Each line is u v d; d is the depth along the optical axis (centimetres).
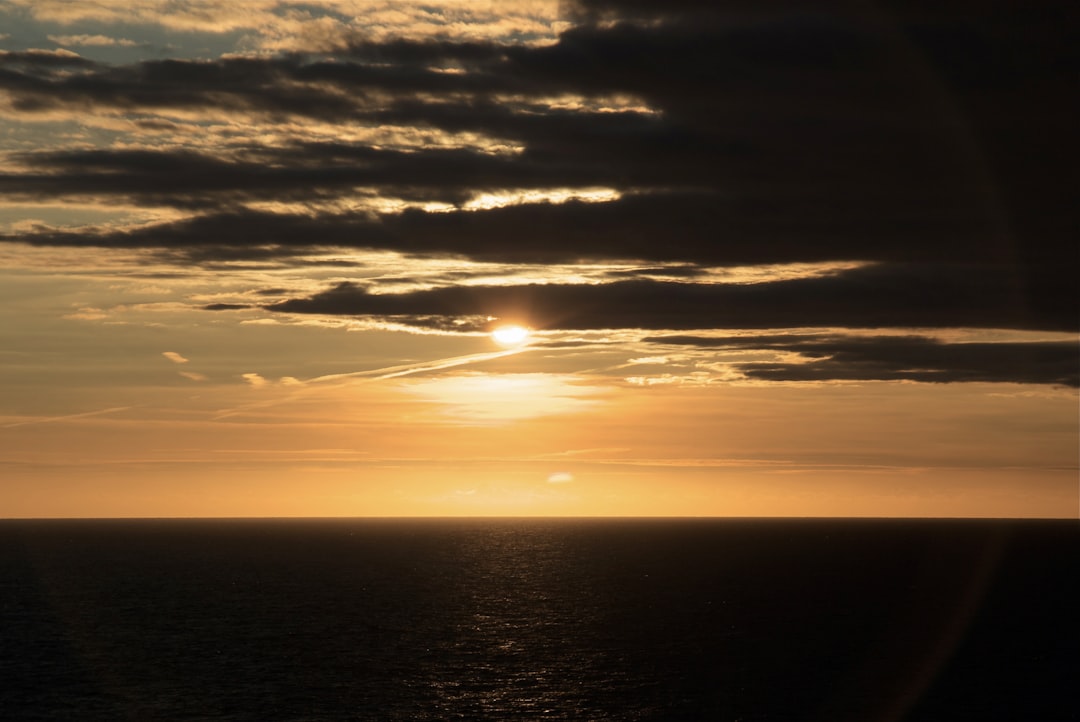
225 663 11850
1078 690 10188
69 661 12031
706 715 9262
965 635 13462
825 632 13788
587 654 12219
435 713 9406
